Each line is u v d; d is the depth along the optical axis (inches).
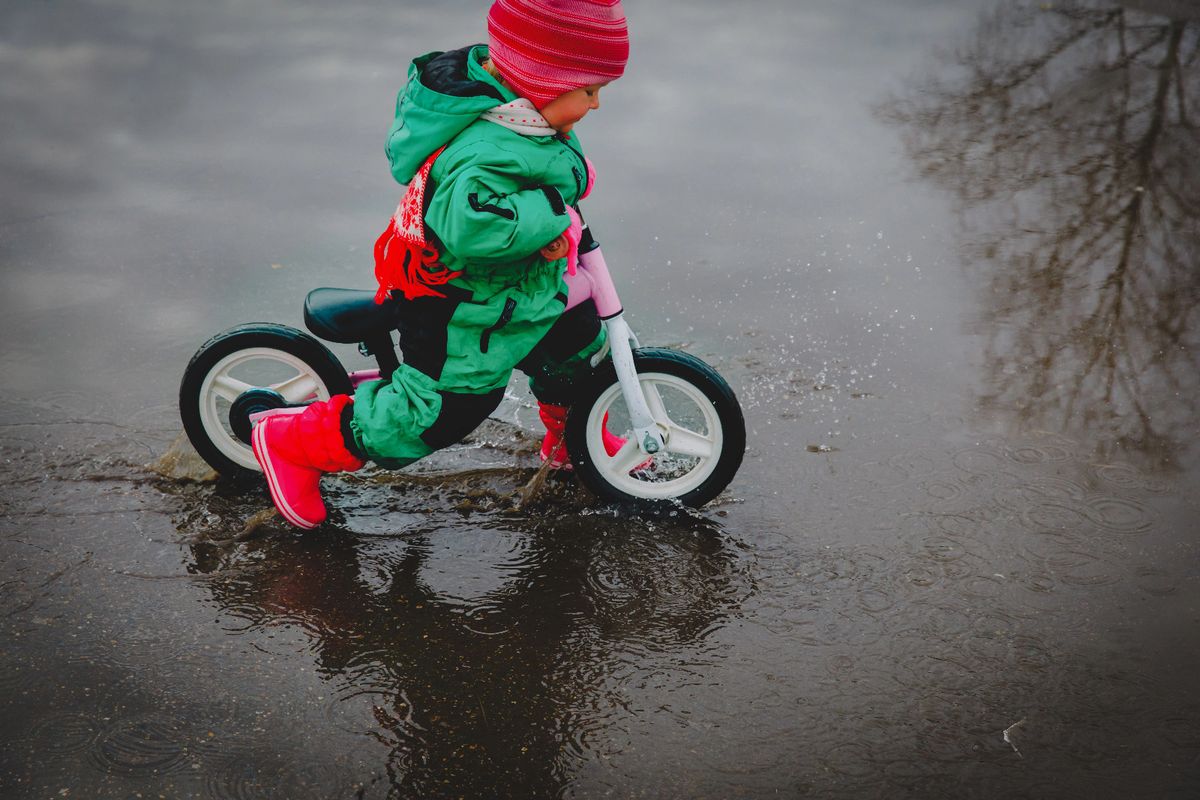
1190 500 134.0
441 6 343.0
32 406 152.3
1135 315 176.1
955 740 100.3
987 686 106.7
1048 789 95.2
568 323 126.6
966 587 120.3
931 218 213.3
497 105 108.3
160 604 117.1
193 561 124.3
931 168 234.5
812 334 173.8
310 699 104.6
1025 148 240.5
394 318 126.6
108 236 206.5
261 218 214.5
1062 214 211.2
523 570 124.0
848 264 196.9
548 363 129.1
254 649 111.0
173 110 268.4
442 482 139.9
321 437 120.8
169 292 186.2
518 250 108.7
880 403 155.6
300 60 300.2
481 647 112.0
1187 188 218.2
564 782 95.8
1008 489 136.8
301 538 128.9
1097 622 114.8
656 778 96.3
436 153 110.0
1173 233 201.6
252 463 137.7
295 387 136.6
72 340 170.2
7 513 130.9
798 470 141.6
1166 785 95.4
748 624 115.3
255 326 133.6
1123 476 138.7
